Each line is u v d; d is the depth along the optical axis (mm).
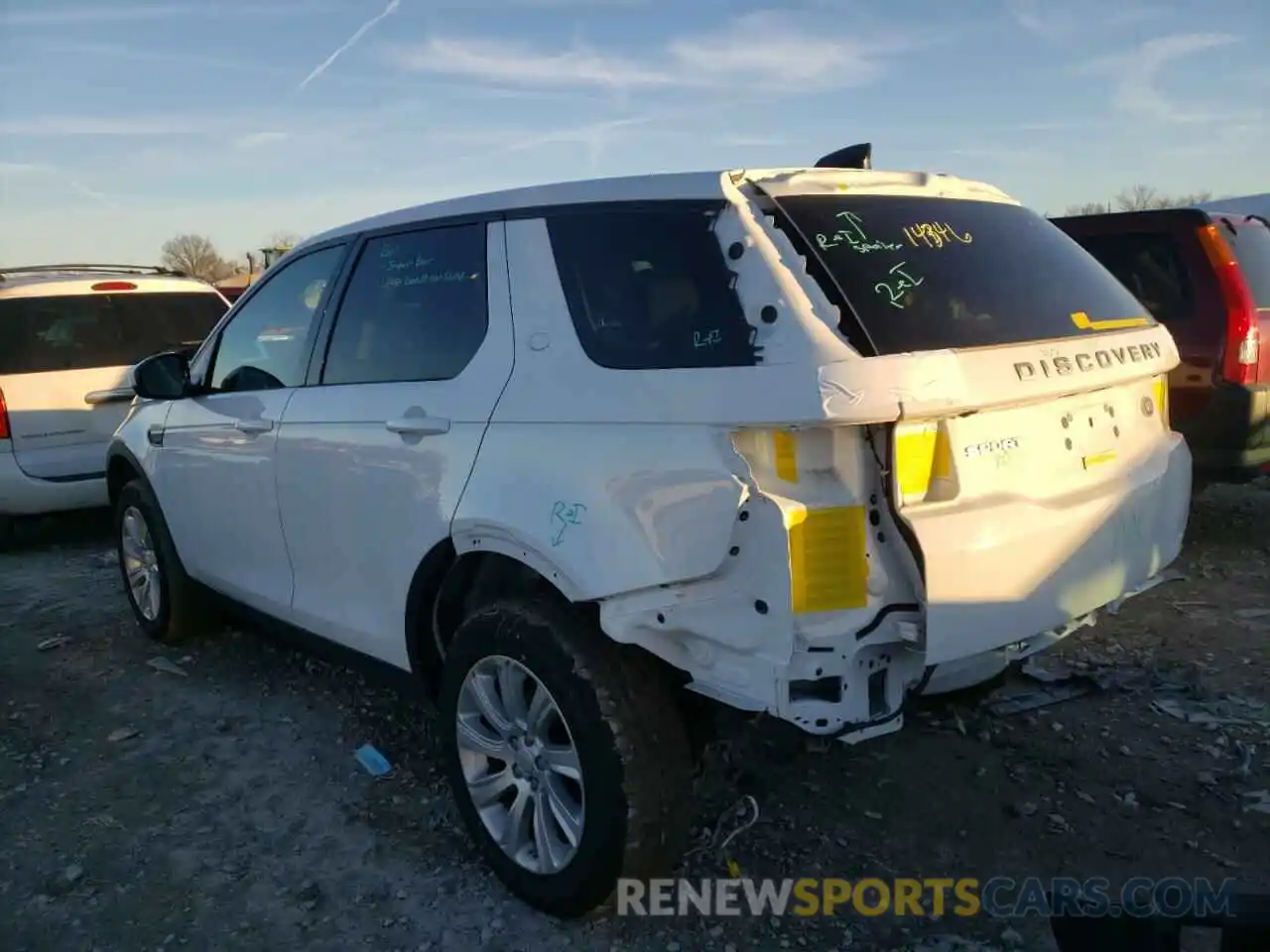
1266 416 6160
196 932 3098
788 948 2922
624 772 2811
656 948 2941
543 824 3070
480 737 3229
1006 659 2906
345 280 3961
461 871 3365
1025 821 3500
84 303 7824
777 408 2525
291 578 4184
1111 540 3035
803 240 2791
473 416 3201
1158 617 5324
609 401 2854
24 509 7445
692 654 2709
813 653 2537
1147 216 6484
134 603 5629
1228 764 3824
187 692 4879
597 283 3033
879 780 3770
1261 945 2158
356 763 4113
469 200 3506
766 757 3082
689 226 2896
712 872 3244
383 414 3535
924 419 2609
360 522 3650
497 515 3016
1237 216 6777
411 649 3549
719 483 2590
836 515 2557
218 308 8641
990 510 2695
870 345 2615
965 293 2904
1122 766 3832
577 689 2854
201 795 3906
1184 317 6270
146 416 5246
